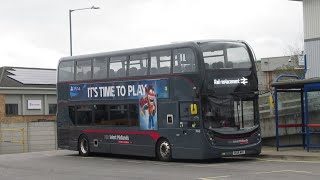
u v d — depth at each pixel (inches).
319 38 1010.7
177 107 715.4
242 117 709.9
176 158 730.2
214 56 699.4
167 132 732.0
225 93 699.4
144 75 769.6
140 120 778.8
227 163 690.2
